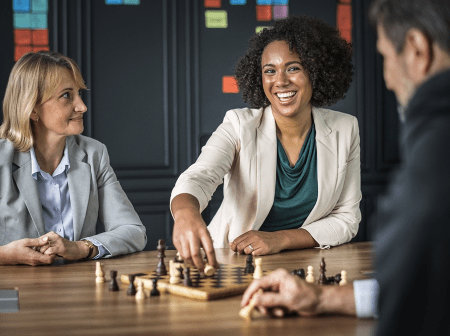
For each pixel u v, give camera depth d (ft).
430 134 2.27
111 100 14.12
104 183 6.85
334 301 3.46
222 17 14.46
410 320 2.20
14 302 3.94
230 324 3.34
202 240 4.59
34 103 6.16
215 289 4.04
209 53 14.47
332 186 6.84
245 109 7.19
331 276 4.80
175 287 4.17
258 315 3.55
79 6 13.82
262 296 3.45
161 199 14.42
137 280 4.51
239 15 14.52
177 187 5.77
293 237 6.34
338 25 14.89
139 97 14.24
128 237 6.22
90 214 6.65
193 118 14.52
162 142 14.40
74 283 4.61
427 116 2.32
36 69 6.17
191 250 4.54
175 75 14.34
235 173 6.94
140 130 14.28
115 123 14.16
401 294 2.19
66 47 13.82
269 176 6.73
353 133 7.16
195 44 14.39
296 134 6.90
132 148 14.25
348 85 7.45
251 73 7.15
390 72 2.89
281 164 6.87
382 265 2.31
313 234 6.48
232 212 6.91
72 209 6.48
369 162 15.19
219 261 5.61
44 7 13.69
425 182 2.19
